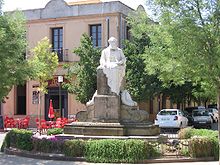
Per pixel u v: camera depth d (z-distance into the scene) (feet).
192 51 34.17
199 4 34.58
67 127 54.75
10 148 51.49
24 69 49.67
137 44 94.02
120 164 41.83
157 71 40.88
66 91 114.21
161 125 94.43
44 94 116.16
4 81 47.73
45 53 105.29
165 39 36.42
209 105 155.43
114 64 54.65
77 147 44.24
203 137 45.37
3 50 46.44
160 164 41.75
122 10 111.55
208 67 34.32
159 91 95.20
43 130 78.28
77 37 114.32
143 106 119.65
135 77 93.20
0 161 43.78
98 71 55.11
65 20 115.85
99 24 112.37
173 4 35.04
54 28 118.01
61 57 115.34
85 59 94.12
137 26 41.57
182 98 118.62
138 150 42.47
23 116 118.83
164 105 139.95
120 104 54.49
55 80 114.73
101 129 52.06
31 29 119.34
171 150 45.37
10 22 48.80
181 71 35.81
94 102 54.60
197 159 43.70
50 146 46.75
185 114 106.42
